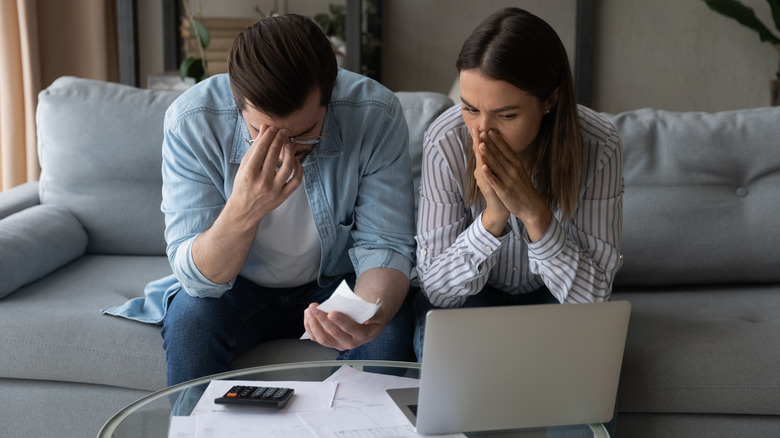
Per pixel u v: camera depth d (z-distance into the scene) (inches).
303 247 58.6
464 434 38.9
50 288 66.5
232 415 39.6
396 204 58.1
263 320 59.2
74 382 59.8
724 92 121.4
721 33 119.7
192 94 56.9
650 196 70.9
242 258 52.6
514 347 37.6
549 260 52.6
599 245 54.7
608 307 38.3
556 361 38.6
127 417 39.9
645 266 70.8
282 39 45.9
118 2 103.3
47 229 70.3
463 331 36.6
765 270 71.6
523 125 48.1
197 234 55.4
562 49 49.2
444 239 56.0
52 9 116.7
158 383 57.7
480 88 46.8
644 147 71.6
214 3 123.1
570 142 51.2
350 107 57.7
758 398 55.1
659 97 122.0
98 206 75.9
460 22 121.3
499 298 61.6
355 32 101.0
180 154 55.8
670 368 55.4
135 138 75.0
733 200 71.5
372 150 58.1
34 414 60.2
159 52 126.6
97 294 65.6
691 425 56.6
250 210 49.8
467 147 54.7
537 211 50.7
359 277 55.9
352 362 46.9
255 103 46.1
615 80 121.9
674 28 119.9
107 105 75.9
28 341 58.2
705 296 70.1
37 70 112.7
